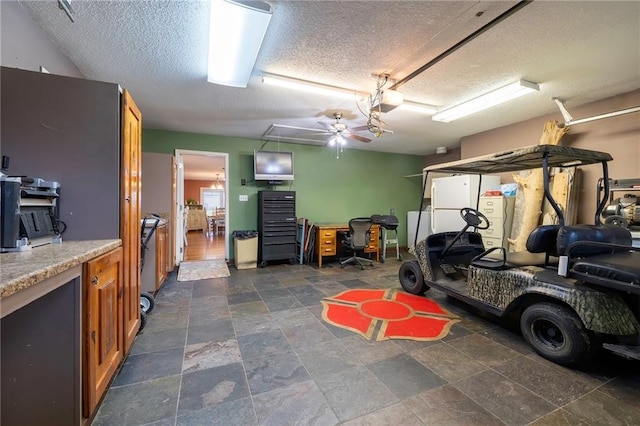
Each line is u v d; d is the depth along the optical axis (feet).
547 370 6.13
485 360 6.55
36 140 5.08
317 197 20.01
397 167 22.80
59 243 4.87
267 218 16.43
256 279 13.73
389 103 9.90
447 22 6.61
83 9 6.04
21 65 5.96
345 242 16.88
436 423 4.61
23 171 5.02
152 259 10.75
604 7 6.05
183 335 7.78
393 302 10.48
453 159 21.29
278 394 5.33
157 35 7.06
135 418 4.69
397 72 9.07
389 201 22.52
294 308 9.86
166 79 9.47
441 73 9.13
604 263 5.79
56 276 3.40
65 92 5.24
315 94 10.71
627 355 5.42
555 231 7.34
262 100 11.36
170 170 14.32
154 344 7.25
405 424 4.59
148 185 13.97
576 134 11.91
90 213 5.37
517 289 7.30
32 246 4.31
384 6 6.07
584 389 5.47
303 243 17.44
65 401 3.93
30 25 6.26
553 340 6.61
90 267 4.19
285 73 9.16
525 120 13.87
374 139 17.98
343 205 20.85
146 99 11.26
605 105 11.05
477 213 10.13
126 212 5.84
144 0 5.82
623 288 5.37
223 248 23.15
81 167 5.30
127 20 6.46
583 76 9.30
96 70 8.80
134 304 6.85
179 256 16.79
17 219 4.03
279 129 15.75
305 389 5.48
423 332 8.00
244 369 6.16
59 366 3.91
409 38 7.25
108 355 5.01
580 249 6.55
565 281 6.47
